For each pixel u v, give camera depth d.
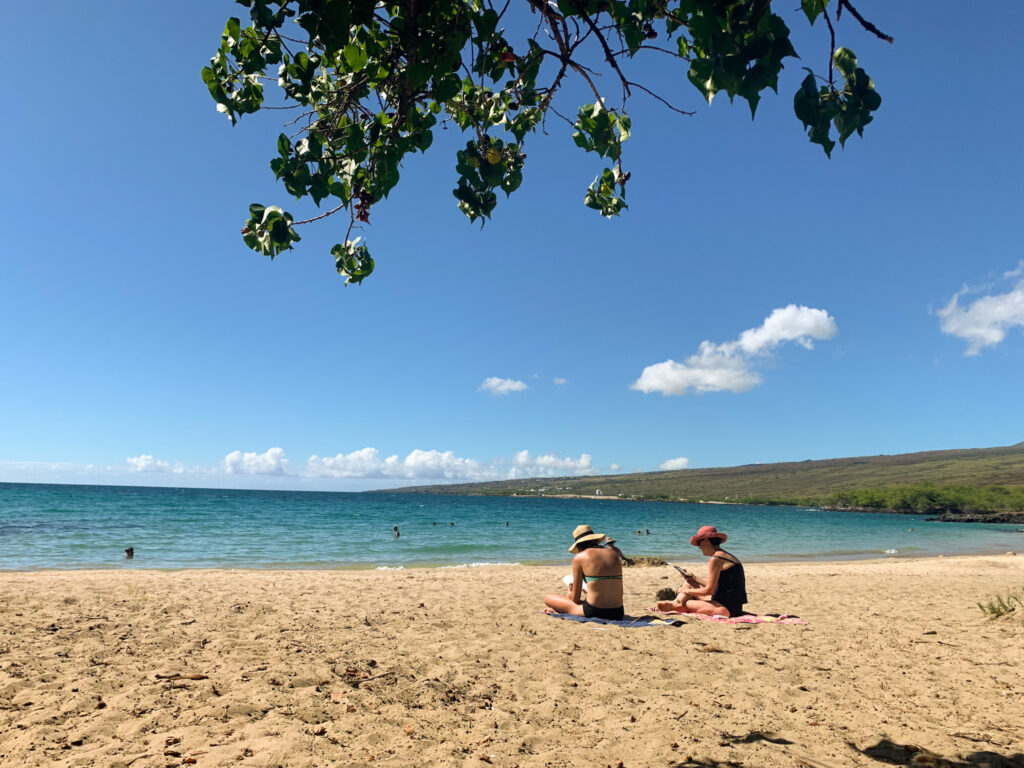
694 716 3.93
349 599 8.84
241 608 7.76
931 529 54.00
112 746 3.29
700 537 7.77
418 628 6.72
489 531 36.94
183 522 37.31
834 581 12.27
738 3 1.50
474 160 2.66
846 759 3.22
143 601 8.08
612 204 3.07
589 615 7.23
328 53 1.73
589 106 2.90
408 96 2.25
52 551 19.20
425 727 3.71
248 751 3.24
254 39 2.11
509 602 8.70
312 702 4.10
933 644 6.15
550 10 2.17
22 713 3.76
